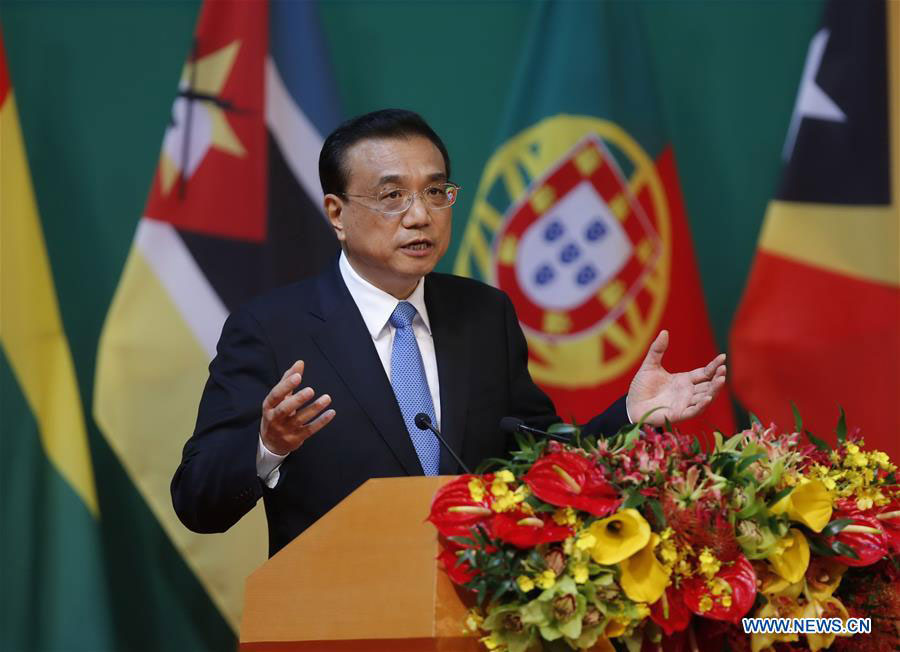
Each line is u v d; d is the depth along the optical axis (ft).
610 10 44.16
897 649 20.68
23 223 40.57
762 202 46.34
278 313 27.76
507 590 18.08
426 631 18.89
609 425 25.76
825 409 42.47
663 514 18.38
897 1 43.47
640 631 18.79
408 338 27.94
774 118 46.57
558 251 42.91
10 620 39.91
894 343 42.42
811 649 19.43
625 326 42.60
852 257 42.75
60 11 44.88
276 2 43.27
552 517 18.58
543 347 42.60
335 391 26.68
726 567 18.88
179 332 40.98
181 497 25.59
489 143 45.98
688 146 46.44
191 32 45.44
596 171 43.04
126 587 43.34
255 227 41.73
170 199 41.39
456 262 44.06
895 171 42.96
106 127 44.68
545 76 43.83
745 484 19.20
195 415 40.88
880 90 43.16
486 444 27.45
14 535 40.06
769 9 46.65
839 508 20.39
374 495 19.77
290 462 26.27
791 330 42.65
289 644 19.42
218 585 41.14
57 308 41.14
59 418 40.75
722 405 42.80
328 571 19.60
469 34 46.37
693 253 43.65
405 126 27.94
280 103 42.68
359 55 46.11
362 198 27.40
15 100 42.65
